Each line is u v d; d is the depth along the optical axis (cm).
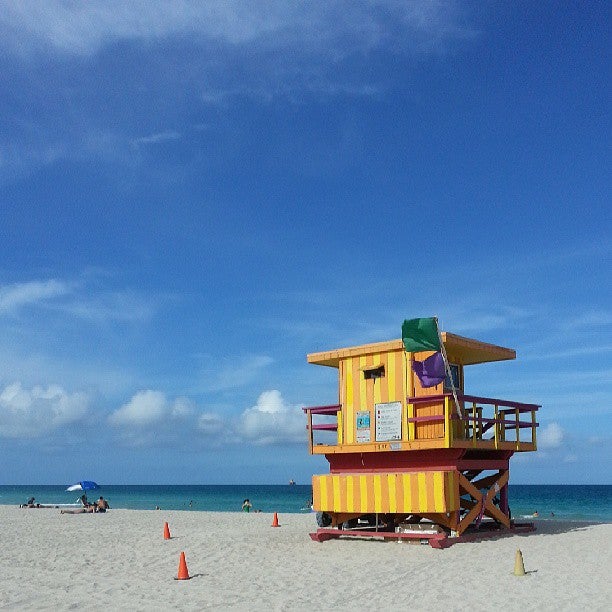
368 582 1388
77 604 1250
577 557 1641
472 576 1416
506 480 2145
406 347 1889
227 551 1909
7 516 4322
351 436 2061
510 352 2164
